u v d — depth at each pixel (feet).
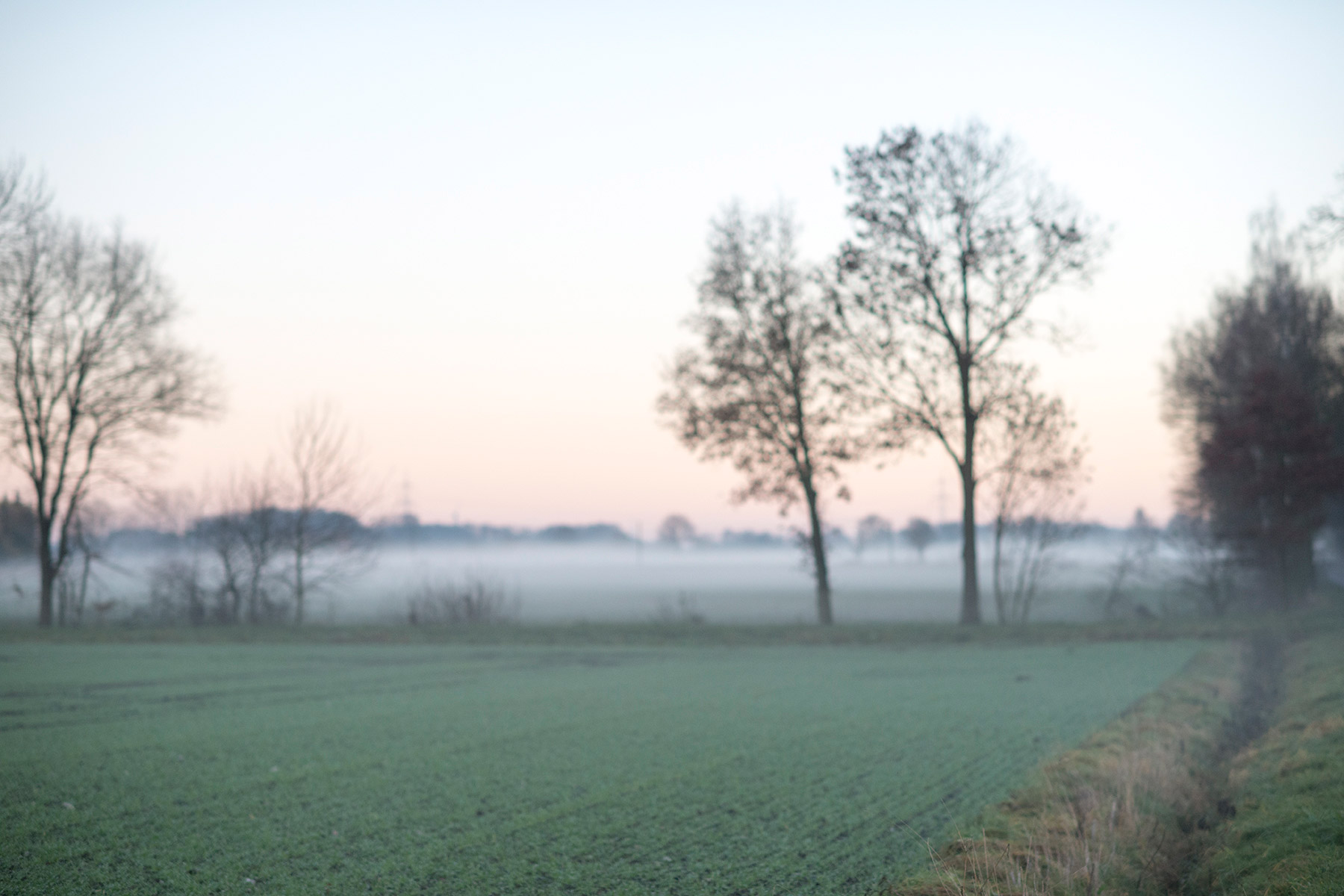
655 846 24.94
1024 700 52.85
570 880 22.16
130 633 103.30
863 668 74.79
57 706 52.37
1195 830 27.07
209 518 137.08
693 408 116.67
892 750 38.52
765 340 116.88
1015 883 20.52
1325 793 25.04
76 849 24.81
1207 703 48.11
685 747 39.96
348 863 23.58
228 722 46.96
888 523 624.18
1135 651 80.74
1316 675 51.78
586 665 78.48
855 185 109.70
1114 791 28.60
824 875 22.29
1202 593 132.87
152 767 35.81
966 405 108.27
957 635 98.32
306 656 85.10
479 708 52.13
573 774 34.35
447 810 29.04
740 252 117.91
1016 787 30.99
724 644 97.86
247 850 24.77
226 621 132.77
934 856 23.41
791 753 38.17
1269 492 112.78
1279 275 133.08
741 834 26.07
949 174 107.96
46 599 124.26
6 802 30.09
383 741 41.60
